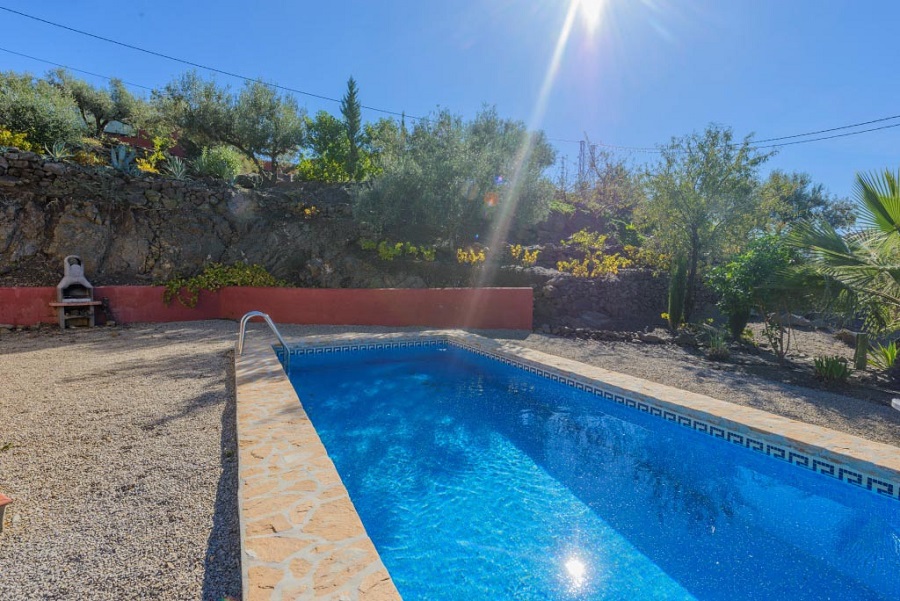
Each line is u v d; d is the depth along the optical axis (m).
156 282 11.50
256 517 2.47
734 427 4.55
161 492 2.95
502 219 13.94
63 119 14.55
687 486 4.16
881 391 6.29
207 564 2.24
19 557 2.26
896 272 6.33
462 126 13.39
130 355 7.24
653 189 12.95
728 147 12.11
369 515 3.62
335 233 13.98
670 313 12.17
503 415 6.08
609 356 8.39
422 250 13.44
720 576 2.91
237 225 13.60
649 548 3.20
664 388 5.82
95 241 11.43
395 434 5.38
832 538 3.35
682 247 12.95
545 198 13.98
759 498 3.96
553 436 5.35
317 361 8.55
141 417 4.37
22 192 11.12
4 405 4.64
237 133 17.97
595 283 13.06
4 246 10.42
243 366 6.26
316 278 12.91
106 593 2.02
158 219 12.58
